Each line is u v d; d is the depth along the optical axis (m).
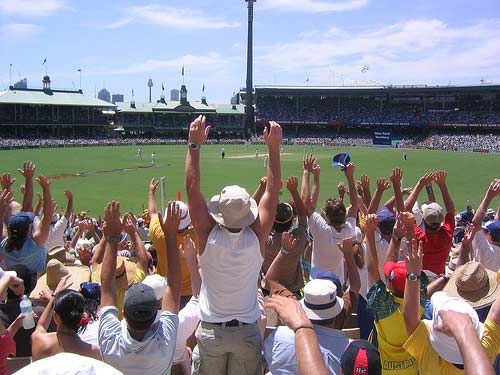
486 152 97.88
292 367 5.58
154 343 5.43
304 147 112.50
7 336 5.83
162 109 147.62
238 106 160.88
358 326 8.72
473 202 42.72
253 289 5.79
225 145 125.06
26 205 11.59
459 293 6.20
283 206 7.93
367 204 13.30
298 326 4.11
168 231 6.02
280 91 142.75
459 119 124.00
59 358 3.39
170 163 77.38
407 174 62.22
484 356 3.51
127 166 72.69
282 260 6.98
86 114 138.38
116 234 6.11
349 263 7.47
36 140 117.31
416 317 5.45
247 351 5.64
